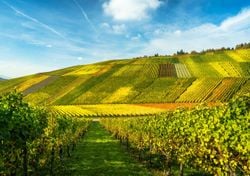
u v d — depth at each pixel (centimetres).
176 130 2075
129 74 14900
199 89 11925
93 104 11994
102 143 4581
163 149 2448
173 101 11275
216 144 1450
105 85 13862
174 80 13225
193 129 1812
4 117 1465
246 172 1323
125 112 10081
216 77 12938
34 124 1752
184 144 1992
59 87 14288
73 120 4131
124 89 13138
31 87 14662
